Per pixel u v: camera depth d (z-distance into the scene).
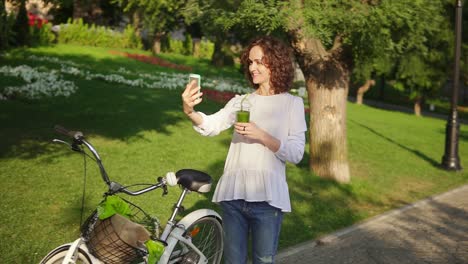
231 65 37.84
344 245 5.89
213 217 3.98
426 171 10.97
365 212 7.35
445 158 11.48
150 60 27.11
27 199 5.97
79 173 7.24
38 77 15.32
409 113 28.16
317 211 7.06
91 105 13.23
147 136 10.40
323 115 8.76
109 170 7.60
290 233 6.04
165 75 22.73
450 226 6.99
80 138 3.20
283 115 3.22
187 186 3.58
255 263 3.29
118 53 27.34
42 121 10.69
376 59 8.37
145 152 9.05
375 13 6.81
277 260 5.21
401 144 14.52
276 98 3.26
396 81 25.58
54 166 7.45
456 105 11.39
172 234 3.65
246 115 2.94
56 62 19.66
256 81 3.27
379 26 7.02
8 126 9.92
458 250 5.95
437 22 7.72
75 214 5.67
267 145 3.02
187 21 7.88
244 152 3.22
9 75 14.99
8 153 7.93
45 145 8.68
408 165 11.41
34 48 23.22
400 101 36.59
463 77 24.53
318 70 8.63
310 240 5.91
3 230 5.02
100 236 3.08
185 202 6.55
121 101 14.35
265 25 6.51
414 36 7.71
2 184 6.39
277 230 3.26
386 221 7.05
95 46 31.20
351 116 21.66
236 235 3.27
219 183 3.29
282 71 3.24
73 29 29.48
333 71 8.59
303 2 6.80
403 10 6.91
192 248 3.80
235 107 3.35
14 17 22.77
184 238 3.71
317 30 6.59
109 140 9.66
